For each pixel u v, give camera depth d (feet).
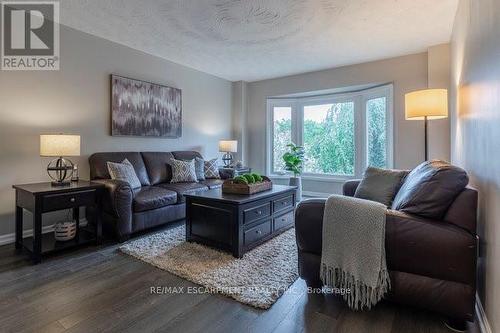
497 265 4.61
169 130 14.97
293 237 9.84
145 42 12.42
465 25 7.80
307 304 5.94
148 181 12.64
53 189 8.38
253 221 8.74
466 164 7.80
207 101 17.48
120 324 5.24
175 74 15.34
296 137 19.19
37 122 10.23
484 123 5.56
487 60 5.27
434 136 12.89
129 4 9.16
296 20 10.19
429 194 5.31
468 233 5.00
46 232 10.32
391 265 5.44
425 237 5.13
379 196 8.27
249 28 10.85
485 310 5.34
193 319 5.41
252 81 19.35
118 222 9.40
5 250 8.87
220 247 8.59
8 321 5.31
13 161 9.71
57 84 10.71
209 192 9.75
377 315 5.57
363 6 9.25
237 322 5.33
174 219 11.25
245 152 19.63
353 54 13.88
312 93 17.72
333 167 18.10
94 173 11.13
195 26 10.71
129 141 13.24
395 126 14.43
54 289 6.49
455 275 4.99
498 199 4.59
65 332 5.01
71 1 9.07
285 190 10.34
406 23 10.53
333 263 5.84
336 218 5.82
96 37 11.79
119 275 7.18
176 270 7.34
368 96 16.34
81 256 8.38
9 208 9.64
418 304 5.32
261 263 7.75
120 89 12.65
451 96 11.71
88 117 11.66
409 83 13.99
